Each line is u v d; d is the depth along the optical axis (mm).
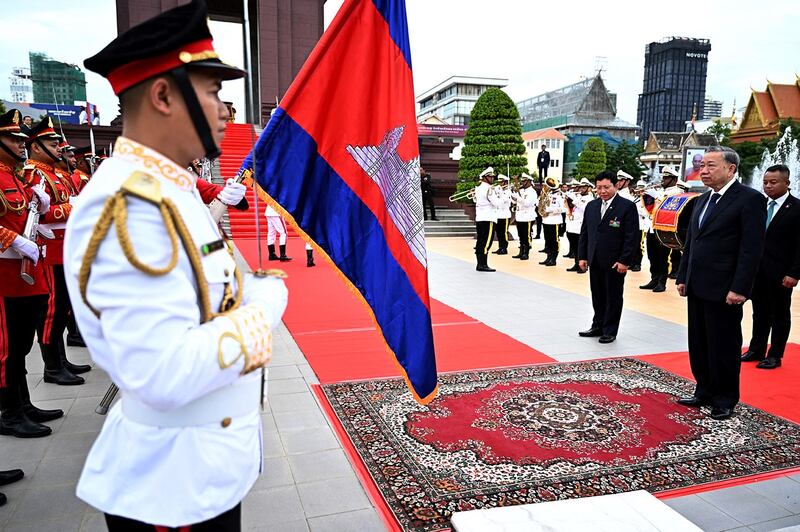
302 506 2809
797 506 2869
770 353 5168
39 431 3535
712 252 3945
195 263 1205
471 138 20828
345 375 4738
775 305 5090
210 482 1252
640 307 7980
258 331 1221
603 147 50469
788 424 3838
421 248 2754
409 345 2766
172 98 1213
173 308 1105
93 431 3623
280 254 10719
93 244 1074
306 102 2639
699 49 148375
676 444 3525
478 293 8594
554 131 61438
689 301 4191
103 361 1130
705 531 2646
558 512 2221
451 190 19719
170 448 1232
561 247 15656
